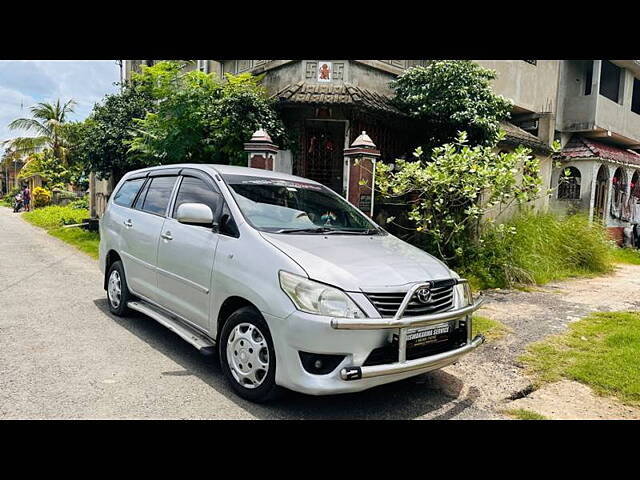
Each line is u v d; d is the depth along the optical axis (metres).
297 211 4.25
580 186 15.09
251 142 8.11
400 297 3.18
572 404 3.68
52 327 5.02
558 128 15.70
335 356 3.01
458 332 3.61
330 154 10.41
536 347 4.90
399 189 7.87
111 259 5.69
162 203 4.82
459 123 9.77
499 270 8.27
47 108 27.66
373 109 9.59
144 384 3.67
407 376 3.23
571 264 9.84
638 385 3.90
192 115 9.46
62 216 19.25
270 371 3.23
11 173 51.41
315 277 3.09
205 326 3.88
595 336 5.34
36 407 3.23
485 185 7.48
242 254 3.54
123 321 5.34
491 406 3.62
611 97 17.44
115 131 12.14
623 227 16.88
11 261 9.15
